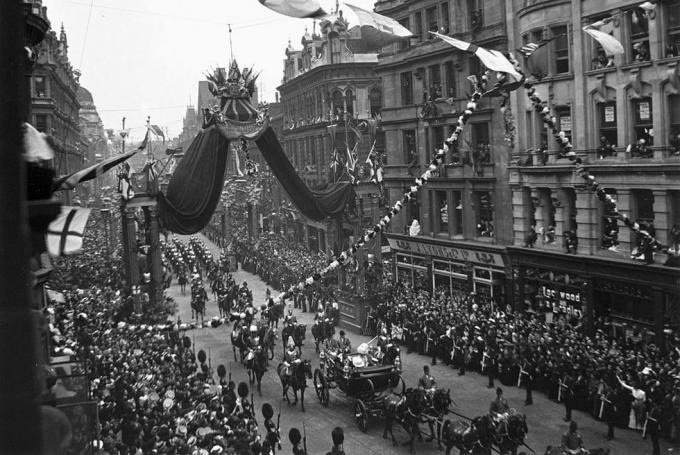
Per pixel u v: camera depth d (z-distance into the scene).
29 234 3.48
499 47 37.12
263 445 19.20
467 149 40.50
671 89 26.83
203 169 29.00
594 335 30.47
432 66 43.41
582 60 30.81
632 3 28.03
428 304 34.97
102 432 18.17
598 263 29.78
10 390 3.21
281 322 42.22
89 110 124.50
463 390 27.61
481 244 38.75
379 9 48.09
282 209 77.44
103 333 30.53
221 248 81.62
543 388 27.12
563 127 32.59
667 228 27.23
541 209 34.06
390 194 48.50
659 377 21.64
